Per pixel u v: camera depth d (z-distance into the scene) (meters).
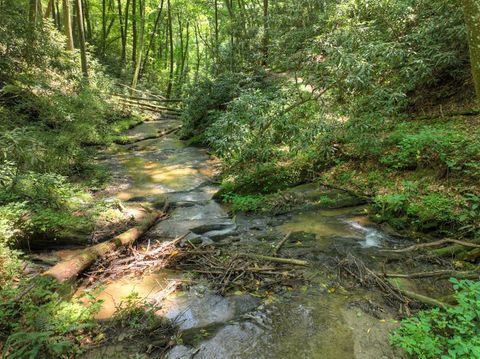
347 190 6.04
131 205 6.00
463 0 3.25
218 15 20.00
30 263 4.05
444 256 4.01
